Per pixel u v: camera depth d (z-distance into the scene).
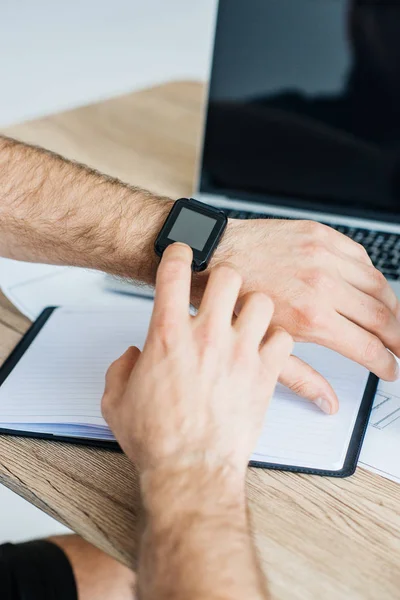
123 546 0.53
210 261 0.71
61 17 3.91
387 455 0.61
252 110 1.05
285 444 0.61
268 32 1.02
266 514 0.55
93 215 0.76
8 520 1.08
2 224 0.79
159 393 0.51
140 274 0.75
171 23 3.85
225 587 0.43
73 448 0.62
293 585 0.49
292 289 0.67
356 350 0.66
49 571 0.64
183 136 1.27
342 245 0.70
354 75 0.99
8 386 0.69
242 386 0.52
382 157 0.99
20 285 0.88
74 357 0.73
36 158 0.82
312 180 1.03
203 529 0.46
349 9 0.97
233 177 1.07
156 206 0.75
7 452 0.62
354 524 0.54
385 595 0.48
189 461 0.49
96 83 3.10
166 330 0.53
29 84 3.10
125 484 0.58
